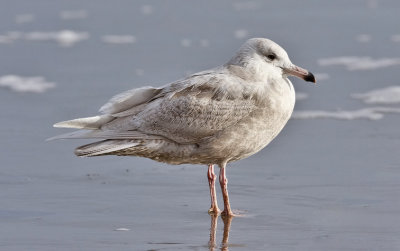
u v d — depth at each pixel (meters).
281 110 12.02
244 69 12.16
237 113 11.85
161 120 11.93
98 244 10.73
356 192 13.23
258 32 27.62
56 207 12.46
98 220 11.87
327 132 17.12
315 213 12.21
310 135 16.92
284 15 30.59
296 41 26.17
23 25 29.58
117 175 14.36
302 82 21.22
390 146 16.00
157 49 25.55
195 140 11.99
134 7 32.91
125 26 29.41
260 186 13.70
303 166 14.82
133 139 11.96
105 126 12.05
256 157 15.48
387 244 10.69
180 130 11.91
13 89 20.86
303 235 11.14
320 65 23.12
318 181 13.89
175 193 13.36
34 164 14.94
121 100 12.16
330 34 27.11
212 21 29.94
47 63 23.77
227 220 11.93
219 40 26.62
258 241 10.88
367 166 14.71
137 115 12.04
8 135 16.84
